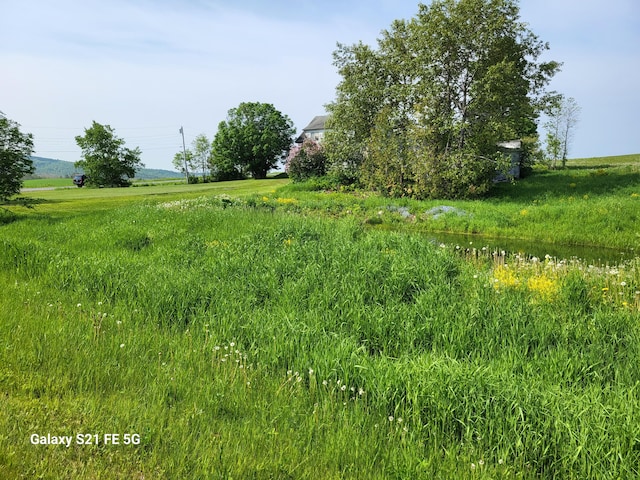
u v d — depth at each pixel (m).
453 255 10.68
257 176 76.56
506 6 27.52
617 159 63.72
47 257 9.05
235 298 7.21
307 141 46.88
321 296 7.20
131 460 3.21
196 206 19.53
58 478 2.93
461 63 28.25
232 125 76.69
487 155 28.62
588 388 4.50
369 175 31.62
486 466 3.37
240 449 3.42
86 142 70.56
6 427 3.37
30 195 39.41
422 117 28.34
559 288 7.71
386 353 5.63
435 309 6.65
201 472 3.11
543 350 5.62
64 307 6.45
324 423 3.87
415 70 29.34
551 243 17.58
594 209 19.61
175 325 6.18
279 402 4.22
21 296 6.73
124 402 3.94
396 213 23.47
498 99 26.97
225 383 4.45
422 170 27.62
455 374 4.31
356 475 3.29
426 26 27.78
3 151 19.17
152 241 12.56
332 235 12.61
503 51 28.64
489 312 6.52
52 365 4.52
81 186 67.44
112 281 7.68
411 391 4.25
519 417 3.83
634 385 4.56
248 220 15.67
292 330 5.68
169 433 3.59
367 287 7.83
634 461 3.39
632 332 5.91
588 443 3.52
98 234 13.12
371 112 34.72
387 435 3.81
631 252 15.60
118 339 5.32
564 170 45.75
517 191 29.48
